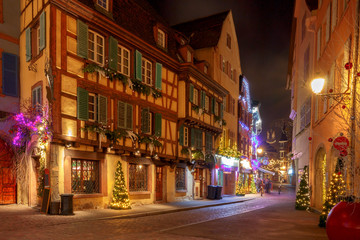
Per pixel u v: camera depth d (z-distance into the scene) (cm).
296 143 2439
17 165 1322
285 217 1270
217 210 1521
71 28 1194
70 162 1177
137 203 1516
